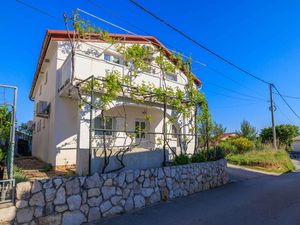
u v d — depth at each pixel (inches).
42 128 578.9
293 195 353.4
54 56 482.6
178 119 502.6
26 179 256.2
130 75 437.7
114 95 366.0
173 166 341.4
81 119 358.0
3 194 193.8
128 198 273.6
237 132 1300.4
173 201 312.2
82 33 407.5
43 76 625.6
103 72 406.3
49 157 463.5
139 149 350.6
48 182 215.9
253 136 1243.8
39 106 496.4
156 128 540.4
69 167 424.5
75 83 364.2
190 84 519.2
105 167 293.9
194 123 485.1
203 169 398.0
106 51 478.6
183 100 474.3
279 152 879.1
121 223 231.0
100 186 251.0
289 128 1584.6
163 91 451.8
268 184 450.3
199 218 245.3
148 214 257.6
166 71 502.9
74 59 373.4
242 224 228.8
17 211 194.4
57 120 429.7
